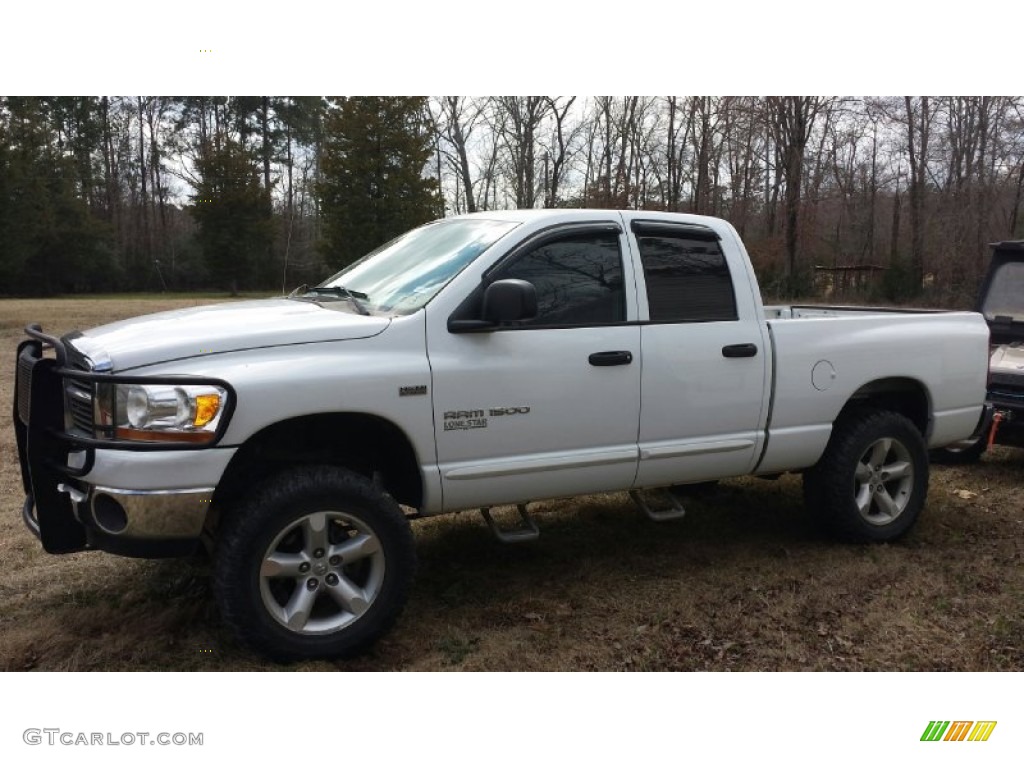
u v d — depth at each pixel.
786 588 4.45
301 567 3.49
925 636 3.94
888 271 29.75
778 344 4.70
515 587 4.45
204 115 52.69
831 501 4.98
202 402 3.27
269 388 3.38
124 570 4.51
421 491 3.84
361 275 4.57
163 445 3.22
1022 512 5.86
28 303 32.44
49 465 3.45
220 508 3.70
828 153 32.81
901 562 4.84
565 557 4.88
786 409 4.73
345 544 3.59
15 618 3.95
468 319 3.88
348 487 3.54
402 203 29.98
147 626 3.85
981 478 6.77
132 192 56.34
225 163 46.16
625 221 4.38
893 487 5.26
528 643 3.82
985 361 5.54
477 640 3.85
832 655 3.77
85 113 53.25
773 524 5.52
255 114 52.44
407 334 3.75
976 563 4.84
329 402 3.50
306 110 51.09
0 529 5.10
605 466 4.24
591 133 35.78
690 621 4.06
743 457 4.66
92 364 3.38
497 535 4.06
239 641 3.44
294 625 3.48
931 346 5.24
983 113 28.72
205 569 4.38
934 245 29.53
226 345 3.46
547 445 4.08
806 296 30.47
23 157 30.77
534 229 4.12
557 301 4.14
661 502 5.23
